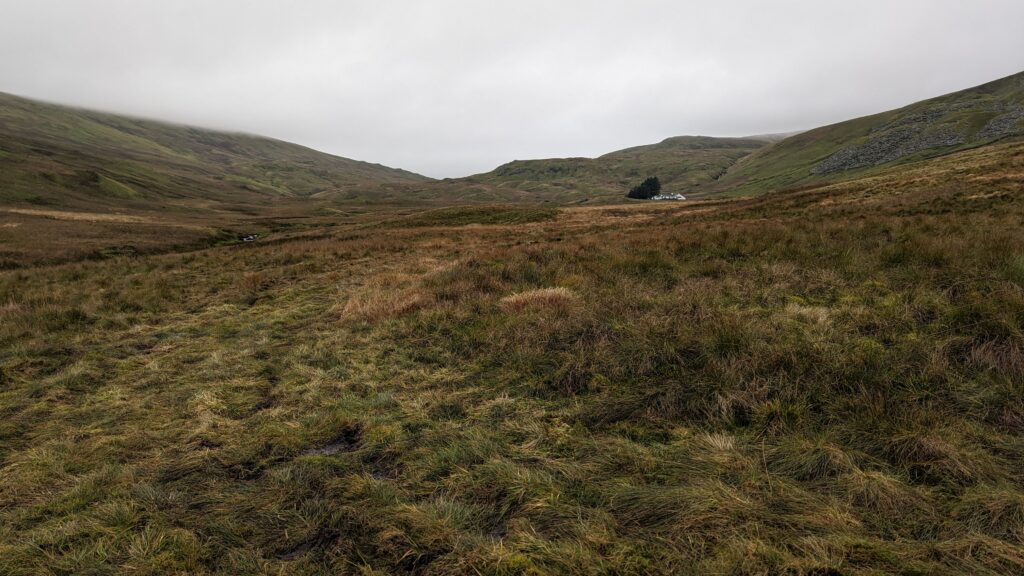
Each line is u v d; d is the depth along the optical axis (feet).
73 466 14.03
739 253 33.12
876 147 366.43
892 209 58.59
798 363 15.08
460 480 11.90
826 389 13.89
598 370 17.47
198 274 51.70
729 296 23.26
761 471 10.98
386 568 9.36
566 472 11.73
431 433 14.48
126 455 14.66
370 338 24.93
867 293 20.98
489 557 9.11
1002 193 57.72
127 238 148.25
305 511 11.06
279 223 238.68
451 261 49.47
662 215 139.13
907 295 19.75
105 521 10.97
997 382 13.17
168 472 13.33
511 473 11.81
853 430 12.10
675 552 8.87
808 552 8.54
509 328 22.47
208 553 10.00
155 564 9.59
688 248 36.60
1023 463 10.41
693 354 17.22
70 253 115.24
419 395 17.46
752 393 14.23
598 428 14.16
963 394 12.94
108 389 20.71
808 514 9.43
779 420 13.05
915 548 8.49
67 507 11.89
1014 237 25.38
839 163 376.89
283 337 27.27
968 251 23.62
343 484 11.93
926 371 13.98
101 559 9.88
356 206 440.45
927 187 84.74
